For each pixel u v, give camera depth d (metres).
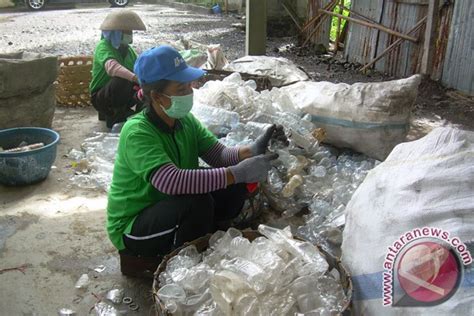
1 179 3.63
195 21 12.90
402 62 7.52
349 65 8.32
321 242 2.82
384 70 7.87
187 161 2.53
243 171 2.32
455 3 6.43
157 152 2.28
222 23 12.61
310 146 3.38
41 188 3.65
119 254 2.65
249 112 3.53
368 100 3.45
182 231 2.41
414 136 4.86
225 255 2.21
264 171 2.37
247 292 1.90
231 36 10.83
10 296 2.49
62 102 5.52
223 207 2.69
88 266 2.74
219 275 1.95
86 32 11.05
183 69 2.26
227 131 3.34
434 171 1.99
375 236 2.00
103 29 4.48
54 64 4.52
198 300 1.99
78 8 15.58
